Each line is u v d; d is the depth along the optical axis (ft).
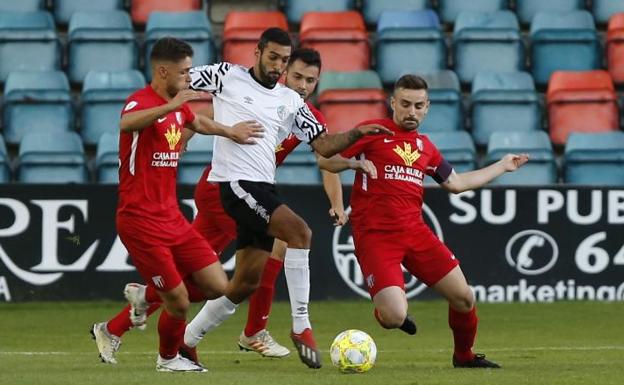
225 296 81.46
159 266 76.48
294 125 82.07
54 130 151.74
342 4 171.22
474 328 81.51
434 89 156.15
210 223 91.25
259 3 175.11
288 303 132.77
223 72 81.35
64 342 106.42
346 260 131.03
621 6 172.86
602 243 132.36
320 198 130.31
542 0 172.86
